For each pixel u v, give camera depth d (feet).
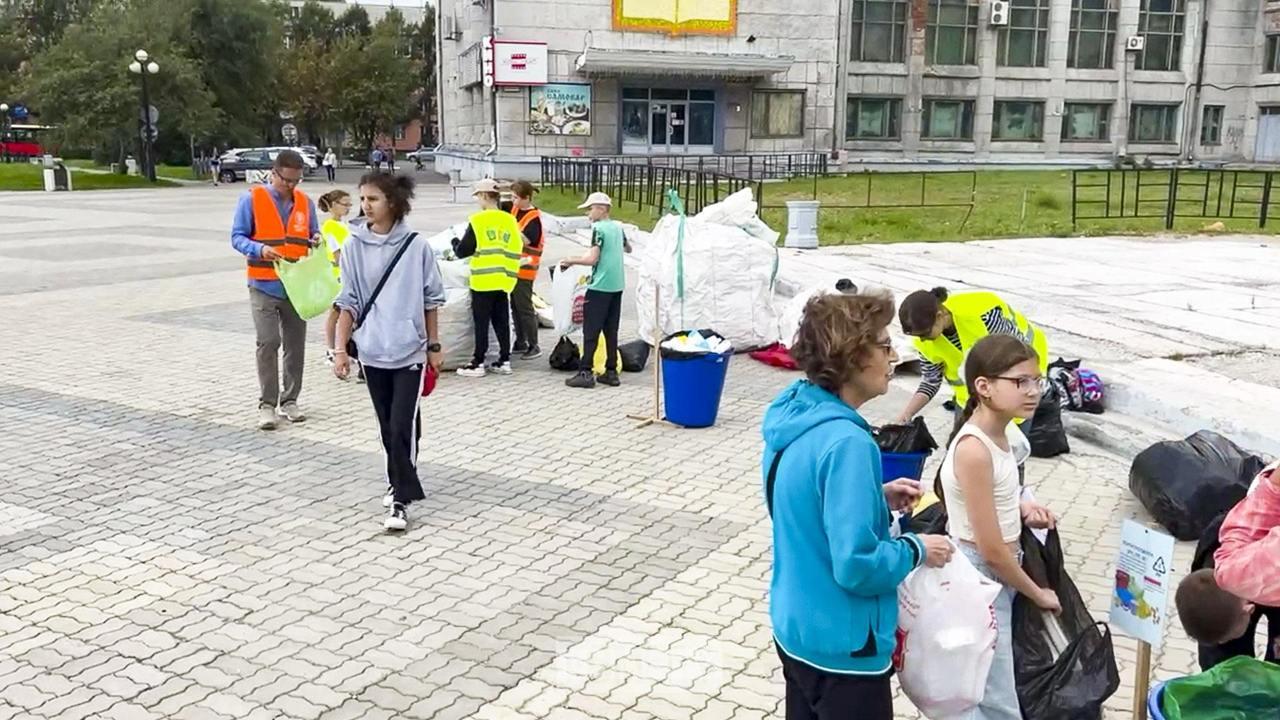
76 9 245.65
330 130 243.60
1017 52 152.56
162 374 29.81
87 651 13.84
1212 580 10.32
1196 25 157.17
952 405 26.61
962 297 18.84
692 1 131.34
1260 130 161.68
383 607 15.25
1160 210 82.38
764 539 18.04
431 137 310.24
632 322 39.45
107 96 148.46
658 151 135.03
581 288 32.19
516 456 22.58
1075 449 23.72
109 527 18.25
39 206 98.22
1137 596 9.84
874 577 8.14
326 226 32.17
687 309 32.76
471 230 29.35
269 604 15.31
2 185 132.67
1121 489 20.98
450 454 22.68
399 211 17.94
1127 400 25.89
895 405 27.40
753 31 135.33
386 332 17.79
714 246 32.83
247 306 41.65
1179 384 26.25
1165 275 47.65
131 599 15.44
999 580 10.02
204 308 41.06
